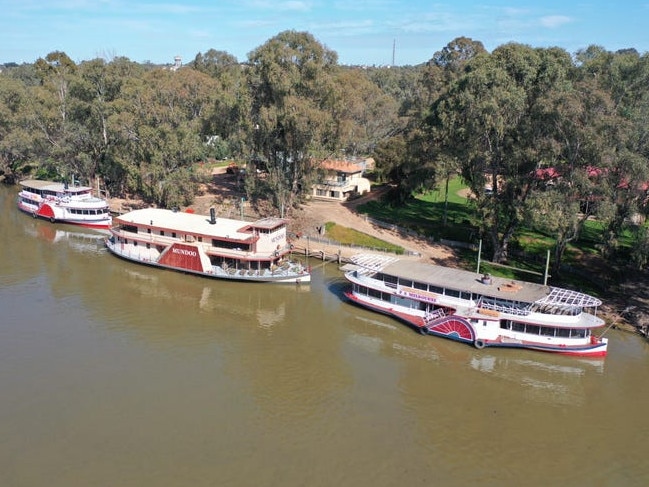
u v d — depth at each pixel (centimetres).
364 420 4759
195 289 7556
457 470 4200
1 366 5350
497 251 8288
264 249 7844
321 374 5497
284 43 9800
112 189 12162
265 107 9806
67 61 17038
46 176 13800
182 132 10538
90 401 4850
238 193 12031
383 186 13100
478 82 7556
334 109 9912
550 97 6825
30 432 4406
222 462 4144
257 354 5853
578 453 4462
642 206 6681
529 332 6016
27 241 9462
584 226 9600
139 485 3872
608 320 6662
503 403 5141
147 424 4562
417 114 13400
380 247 8944
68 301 6962
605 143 6384
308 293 7544
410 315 6650
